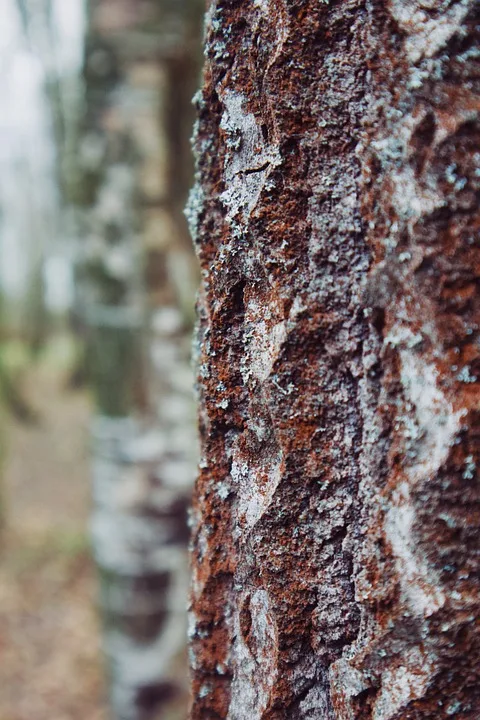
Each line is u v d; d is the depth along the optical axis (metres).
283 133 0.57
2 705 2.62
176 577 1.76
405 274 0.55
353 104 0.56
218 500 0.62
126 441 1.70
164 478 1.70
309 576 0.58
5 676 2.79
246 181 0.59
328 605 0.58
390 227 0.55
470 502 0.54
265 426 0.59
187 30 1.51
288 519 0.58
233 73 0.60
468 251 0.54
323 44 0.56
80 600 3.39
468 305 0.54
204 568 0.64
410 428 0.55
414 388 0.55
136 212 1.62
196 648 0.65
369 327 0.56
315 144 0.57
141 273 1.63
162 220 1.63
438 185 0.54
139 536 1.73
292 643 0.58
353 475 0.57
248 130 0.59
